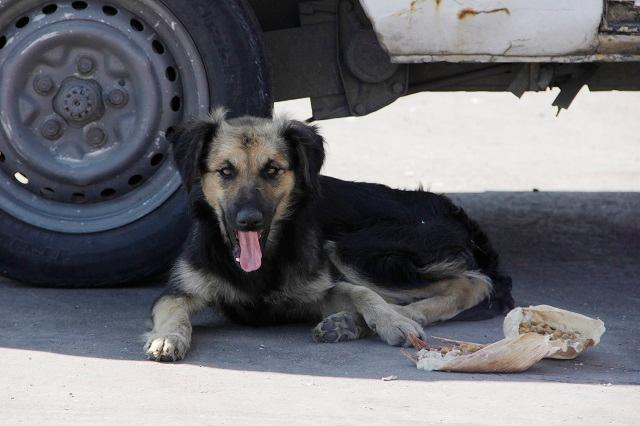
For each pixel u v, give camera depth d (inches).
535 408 267.3
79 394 273.9
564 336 315.6
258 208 334.0
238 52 386.0
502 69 423.2
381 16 355.9
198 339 339.9
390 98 411.8
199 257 354.3
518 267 457.1
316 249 367.6
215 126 350.0
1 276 405.1
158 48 390.3
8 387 278.2
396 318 340.2
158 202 393.7
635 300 403.9
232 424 250.2
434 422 254.4
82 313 363.6
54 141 394.9
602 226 545.3
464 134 877.8
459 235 399.2
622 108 1013.8
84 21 386.3
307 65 412.8
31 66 388.8
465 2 352.5
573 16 351.6
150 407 263.4
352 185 410.0
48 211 395.9
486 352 301.3
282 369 303.4
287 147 350.9
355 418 256.5
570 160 762.8
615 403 272.4
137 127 392.2
